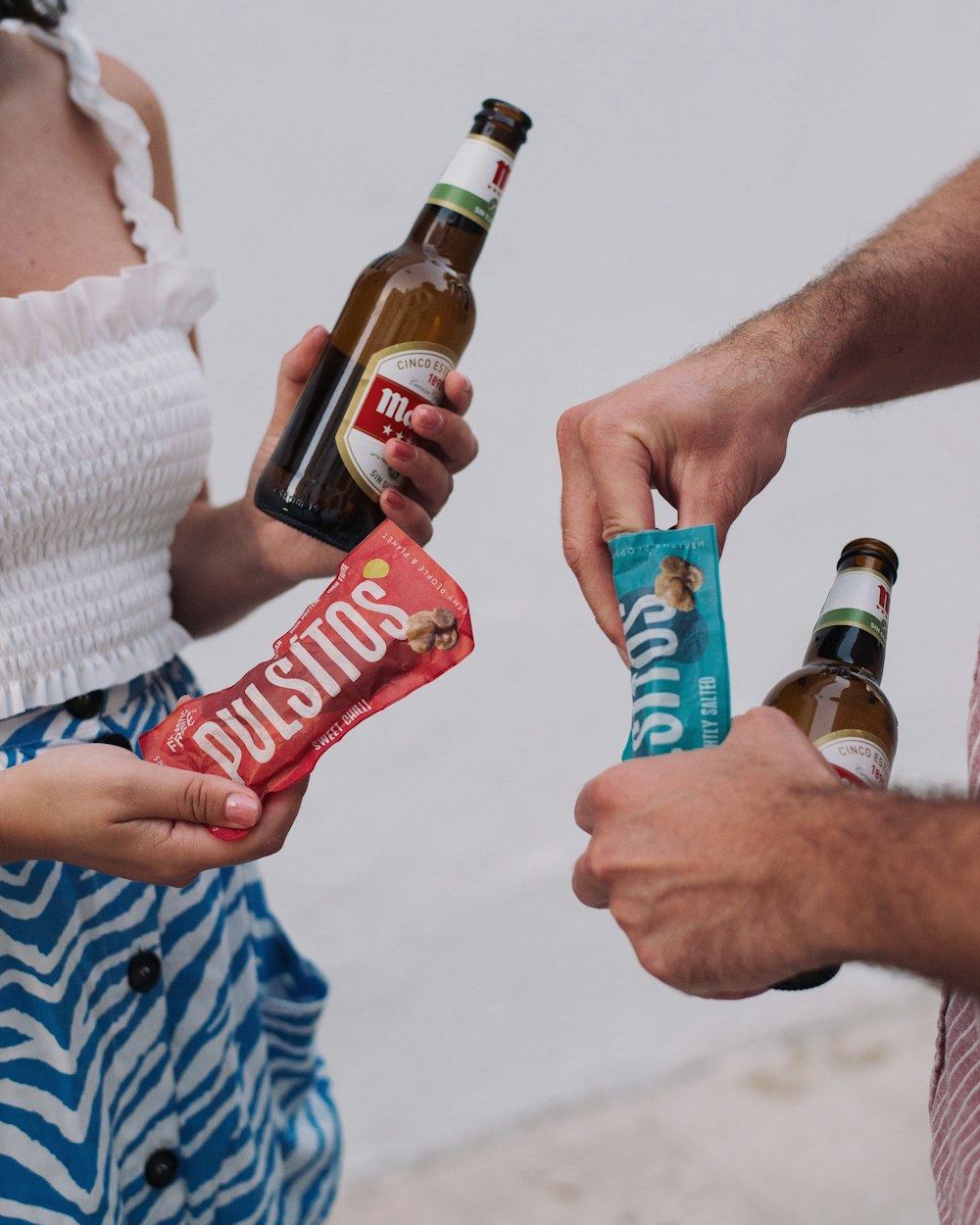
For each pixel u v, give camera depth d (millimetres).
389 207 1913
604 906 751
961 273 943
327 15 1816
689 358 882
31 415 991
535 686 2160
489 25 1892
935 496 2330
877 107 2086
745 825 659
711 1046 2404
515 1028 2283
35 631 1031
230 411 1911
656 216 2027
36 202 1102
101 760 876
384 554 835
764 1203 2074
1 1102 1024
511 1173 2191
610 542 762
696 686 727
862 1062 2369
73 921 1033
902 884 610
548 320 2020
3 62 1116
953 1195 795
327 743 838
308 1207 1380
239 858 863
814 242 2105
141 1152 1121
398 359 1001
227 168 1823
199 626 1332
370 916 2154
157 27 1747
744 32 1999
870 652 812
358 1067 2197
